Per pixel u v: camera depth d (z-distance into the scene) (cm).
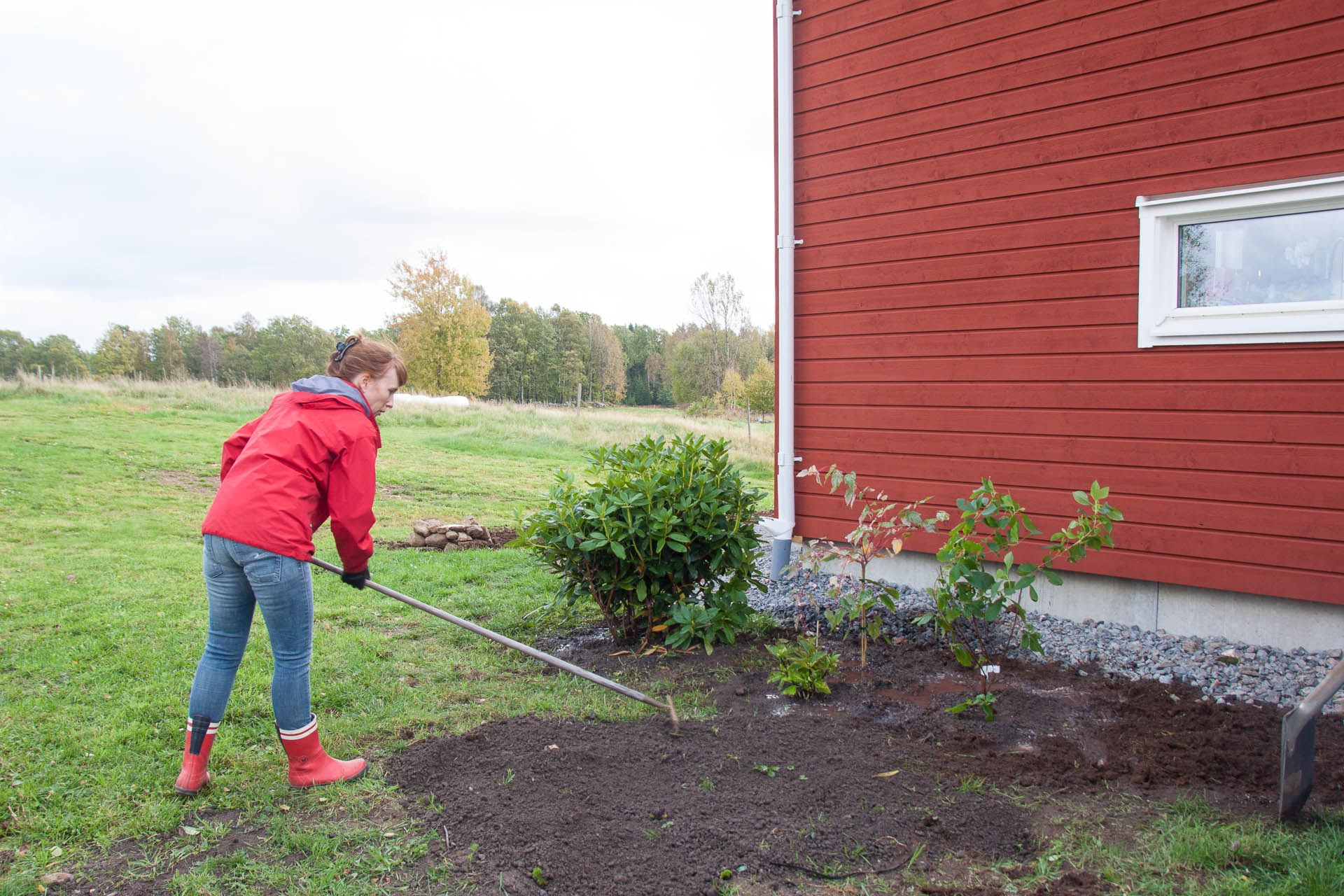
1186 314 427
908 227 527
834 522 574
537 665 441
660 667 430
